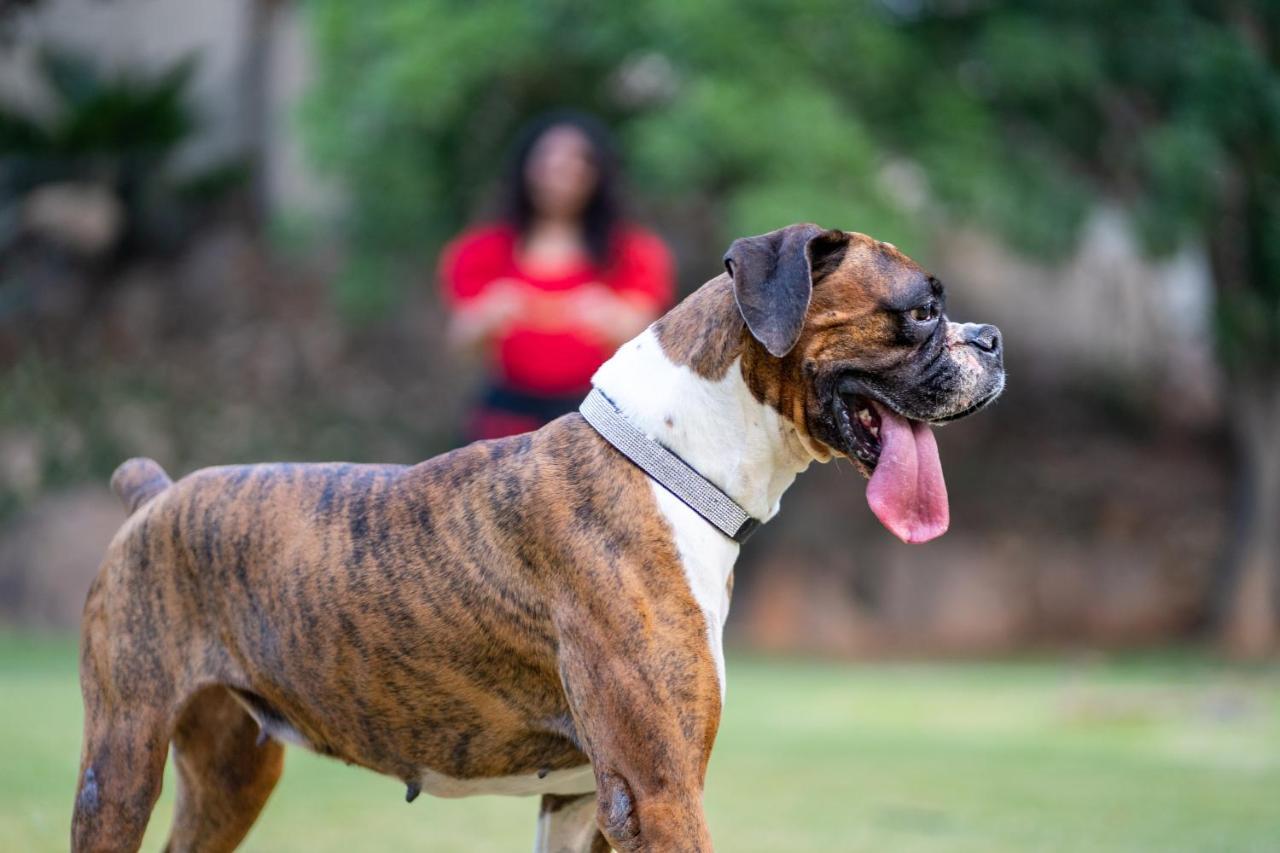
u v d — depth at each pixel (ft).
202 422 62.44
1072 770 28.25
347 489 13.85
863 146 50.98
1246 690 44.73
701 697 12.47
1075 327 70.33
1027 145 57.77
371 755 13.73
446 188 57.52
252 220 71.05
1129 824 22.12
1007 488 67.26
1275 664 55.72
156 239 67.31
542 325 26.58
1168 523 66.69
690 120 49.80
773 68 51.21
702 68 51.11
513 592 12.98
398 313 67.82
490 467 13.38
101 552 56.08
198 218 69.92
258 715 14.11
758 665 53.52
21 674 40.45
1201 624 64.13
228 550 13.84
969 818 22.62
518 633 12.99
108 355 63.52
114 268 66.64
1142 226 55.67
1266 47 59.98
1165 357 71.31
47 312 63.77
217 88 70.49
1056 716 37.24
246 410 63.41
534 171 26.68
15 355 62.18
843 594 62.18
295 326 67.15
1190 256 63.72
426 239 58.39
